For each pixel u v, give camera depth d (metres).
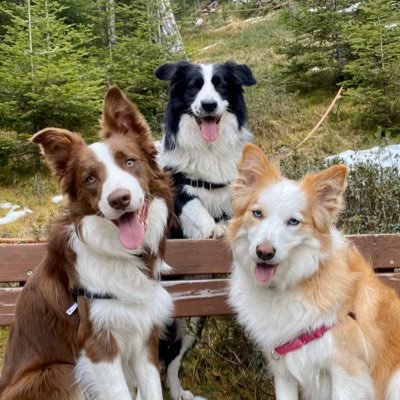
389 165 2.11
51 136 0.96
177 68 1.47
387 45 2.94
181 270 1.18
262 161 1.02
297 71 3.70
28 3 3.06
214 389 1.24
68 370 0.97
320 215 0.99
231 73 1.47
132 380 1.04
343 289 0.99
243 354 1.24
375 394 1.01
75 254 0.96
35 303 1.00
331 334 0.97
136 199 0.89
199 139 1.36
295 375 0.99
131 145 0.96
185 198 1.32
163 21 3.70
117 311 0.95
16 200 2.57
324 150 2.82
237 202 1.03
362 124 3.04
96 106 2.81
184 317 1.19
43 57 2.91
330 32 3.48
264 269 0.97
